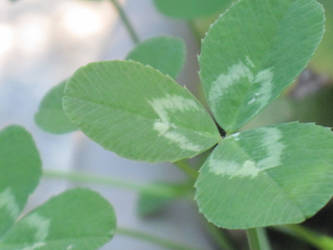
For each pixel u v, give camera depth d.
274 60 0.14
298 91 0.23
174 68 0.16
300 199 0.13
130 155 0.14
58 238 0.15
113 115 0.14
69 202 0.15
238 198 0.13
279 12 0.14
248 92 0.15
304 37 0.14
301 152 0.14
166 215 0.24
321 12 0.14
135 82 0.14
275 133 0.14
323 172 0.13
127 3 0.32
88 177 0.23
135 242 0.23
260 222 0.13
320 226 0.21
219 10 0.20
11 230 0.16
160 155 0.14
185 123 0.14
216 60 0.15
